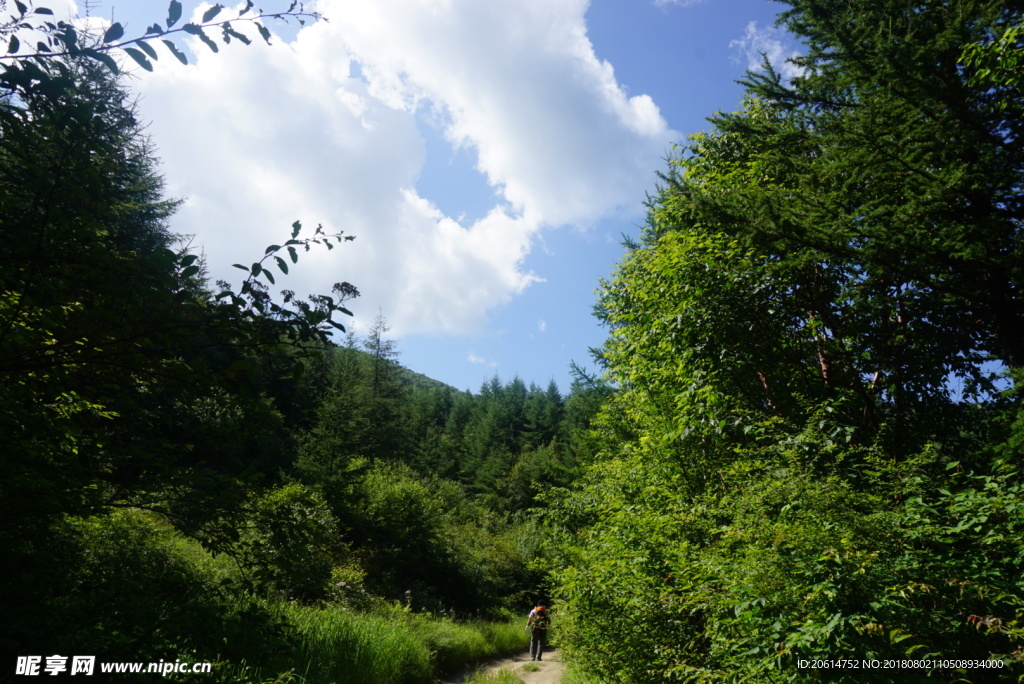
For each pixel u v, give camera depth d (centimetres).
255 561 350
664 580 666
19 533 324
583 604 754
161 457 329
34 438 306
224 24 255
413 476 3012
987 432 689
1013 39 430
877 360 746
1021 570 429
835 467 575
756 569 470
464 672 1317
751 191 680
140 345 272
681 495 852
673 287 831
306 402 1758
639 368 997
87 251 269
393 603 1596
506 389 8244
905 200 637
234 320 275
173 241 1597
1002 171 552
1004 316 605
